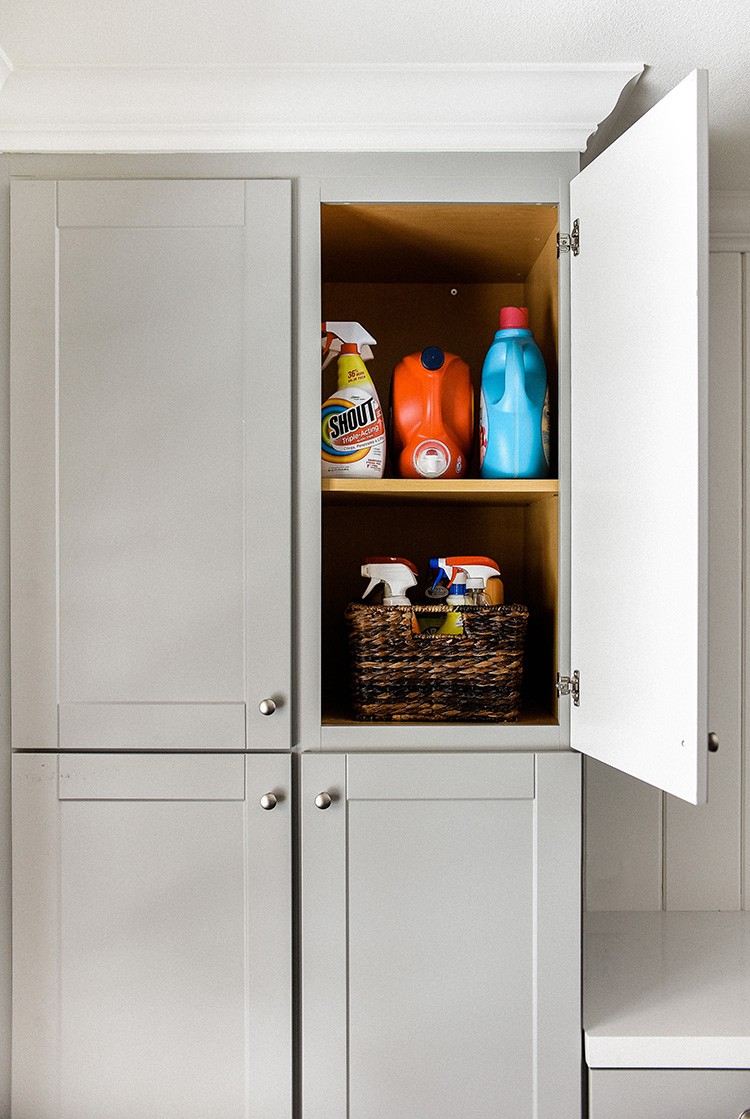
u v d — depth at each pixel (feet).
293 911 4.42
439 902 4.35
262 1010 4.33
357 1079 4.34
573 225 4.38
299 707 4.41
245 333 4.36
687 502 3.53
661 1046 4.29
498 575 4.86
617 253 4.00
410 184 4.41
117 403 4.37
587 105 4.29
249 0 3.60
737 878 5.95
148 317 4.37
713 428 5.92
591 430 4.24
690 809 5.95
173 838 4.34
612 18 3.76
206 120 4.32
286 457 4.36
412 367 4.78
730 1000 4.66
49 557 4.38
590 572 4.25
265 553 4.36
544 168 4.43
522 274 5.51
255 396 4.36
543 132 4.38
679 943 5.42
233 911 4.34
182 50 4.01
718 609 5.93
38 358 4.37
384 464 4.96
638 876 5.95
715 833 5.95
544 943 4.35
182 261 4.37
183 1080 4.33
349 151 4.40
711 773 5.95
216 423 4.37
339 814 4.34
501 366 4.63
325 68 4.14
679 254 3.56
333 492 4.55
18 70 4.14
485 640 4.53
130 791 4.35
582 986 4.45
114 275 4.37
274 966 4.33
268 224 4.37
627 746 3.94
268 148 4.40
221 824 4.35
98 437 4.37
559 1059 4.34
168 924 4.34
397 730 4.41
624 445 3.96
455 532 5.70
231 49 4.00
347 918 4.34
